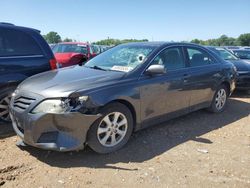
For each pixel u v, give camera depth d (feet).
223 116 21.44
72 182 11.69
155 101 16.16
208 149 15.31
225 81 21.79
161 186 11.66
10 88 17.21
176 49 18.31
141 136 16.69
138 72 15.55
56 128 12.72
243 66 29.53
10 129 17.22
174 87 17.20
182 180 12.17
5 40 17.26
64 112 12.55
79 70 16.33
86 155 14.06
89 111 13.10
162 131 17.65
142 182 11.88
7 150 14.28
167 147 15.35
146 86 15.48
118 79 14.66
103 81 14.20
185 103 18.45
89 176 12.18
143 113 15.64
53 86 13.50
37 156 13.76
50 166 12.91
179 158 14.14
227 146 15.85
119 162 13.48
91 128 13.44
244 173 12.98
